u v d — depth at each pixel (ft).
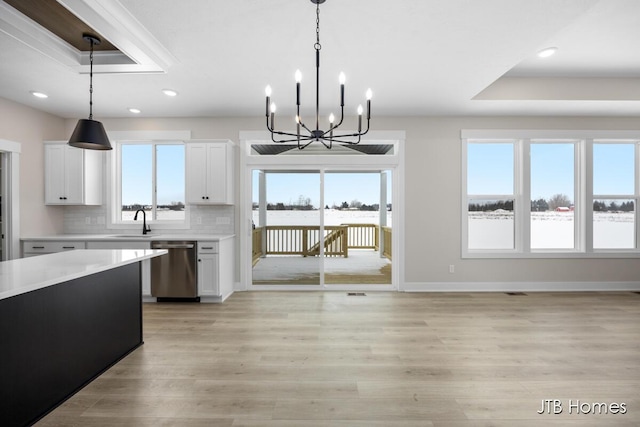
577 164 16.21
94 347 7.74
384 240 16.98
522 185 15.84
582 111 14.99
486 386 7.29
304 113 15.35
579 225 16.15
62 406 6.59
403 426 5.94
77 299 7.27
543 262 15.81
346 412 6.34
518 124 15.76
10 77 11.07
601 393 7.02
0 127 12.94
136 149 16.39
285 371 7.95
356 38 8.74
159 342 9.73
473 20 7.93
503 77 13.47
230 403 6.64
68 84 11.75
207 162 14.88
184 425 5.96
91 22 7.43
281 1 7.16
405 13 7.63
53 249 13.78
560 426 5.96
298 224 16.24
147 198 16.39
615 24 9.26
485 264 15.81
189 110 14.85
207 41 8.88
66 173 14.87
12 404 5.75
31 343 6.14
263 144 16.56
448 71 10.79
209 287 13.83
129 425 5.98
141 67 10.12
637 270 15.80
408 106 14.30
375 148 17.15
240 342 9.70
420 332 10.46
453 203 15.84
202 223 15.93
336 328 10.82
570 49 10.91
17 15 7.86
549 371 7.97
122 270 8.86
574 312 12.45
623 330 10.61
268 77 11.27
